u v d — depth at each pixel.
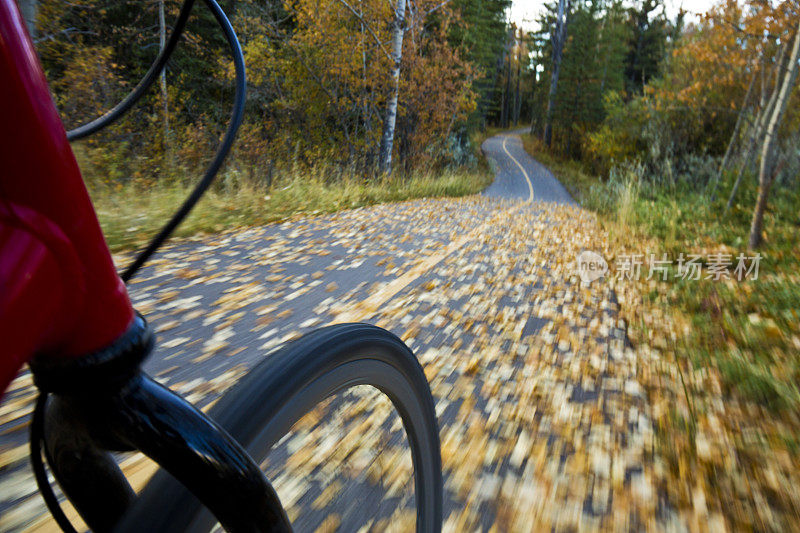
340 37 20.22
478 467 2.66
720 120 20.91
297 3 20.77
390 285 5.60
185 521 0.71
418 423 1.39
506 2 43.69
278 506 0.81
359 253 6.86
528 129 90.88
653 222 11.23
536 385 3.58
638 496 2.53
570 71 49.66
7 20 0.48
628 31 54.03
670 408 3.34
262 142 16.14
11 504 1.98
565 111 51.09
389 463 1.28
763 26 10.63
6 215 0.47
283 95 22.86
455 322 4.68
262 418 0.88
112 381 0.63
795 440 2.96
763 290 5.76
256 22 21.28
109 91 11.56
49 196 0.51
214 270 5.41
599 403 3.39
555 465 2.73
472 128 41.06
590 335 4.63
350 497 1.16
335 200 11.52
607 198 18.30
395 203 13.80
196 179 10.32
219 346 3.69
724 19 11.45
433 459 1.48
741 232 10.27
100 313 0.60
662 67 22.41
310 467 1.04
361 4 19.14
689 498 2.54
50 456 0.73
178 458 0.69
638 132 26.58
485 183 29.45
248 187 10.20
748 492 2.58
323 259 6.36
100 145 9.75
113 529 0.73
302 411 0.97
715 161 18.88
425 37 23.12
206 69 22.16
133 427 0.67
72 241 0.54
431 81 22.47
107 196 7.45
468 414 3.15
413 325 4.50
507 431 3.00
